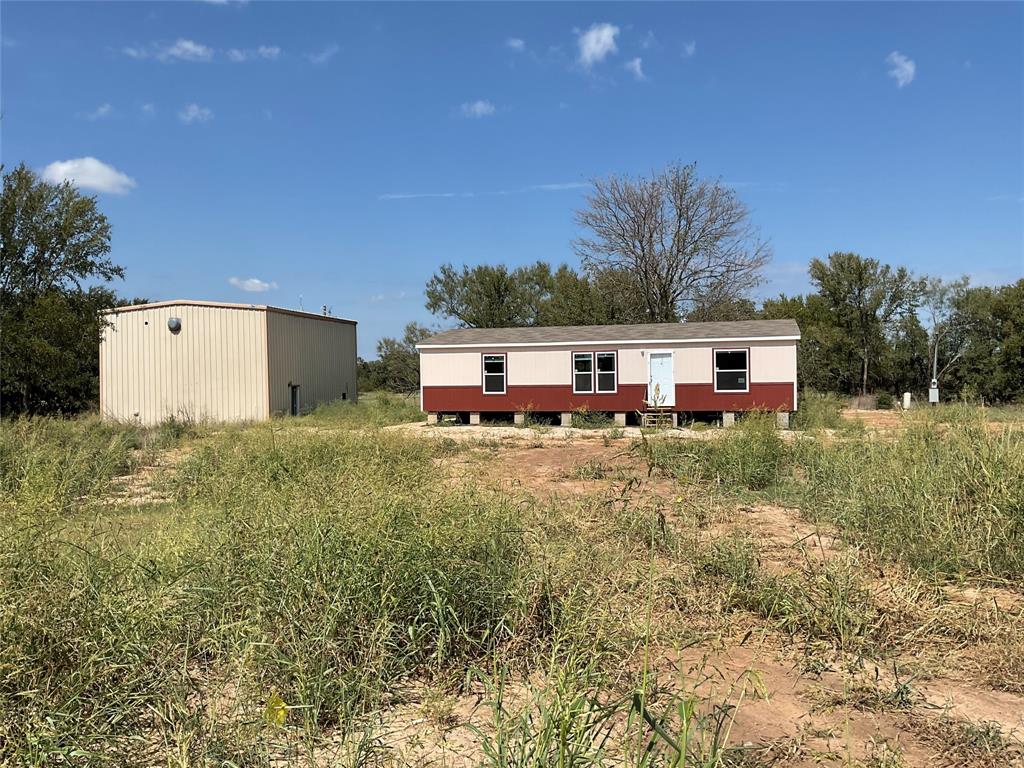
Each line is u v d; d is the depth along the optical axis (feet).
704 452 37.88
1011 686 13.21
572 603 14.17
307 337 108.27
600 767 8.77
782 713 12.23
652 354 78.13
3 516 14.07
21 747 8.98
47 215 97.71
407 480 22.39
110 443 47.06
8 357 88.84
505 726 9.73
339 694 11.36
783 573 18.99
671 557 20.25
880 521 22.47
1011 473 21.94
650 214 134.82
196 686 11.02
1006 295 121.19
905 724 11.85
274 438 39.04
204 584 13.61
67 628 10.50
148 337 98.12
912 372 129.59
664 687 11.92
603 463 43.09
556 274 158.30
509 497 21.79
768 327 77.71
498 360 82.48
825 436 43.06
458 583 14.15
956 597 17.87
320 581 13.09
